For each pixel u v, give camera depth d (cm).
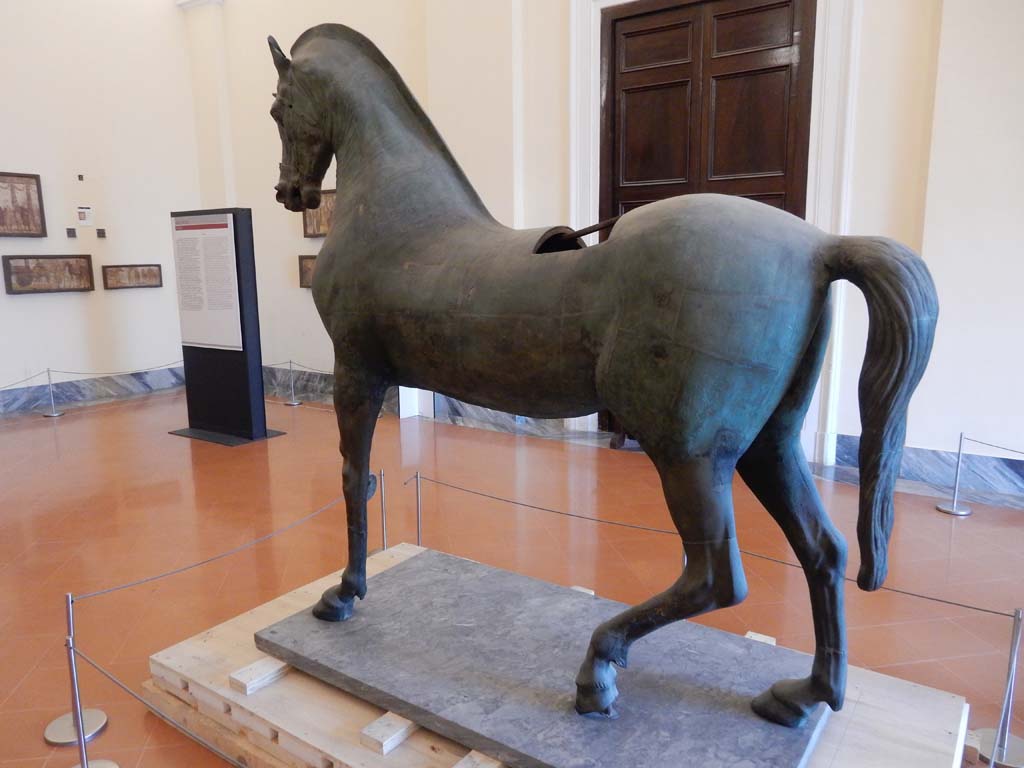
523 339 168
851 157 432
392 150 205
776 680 191
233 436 573
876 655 253
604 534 362
